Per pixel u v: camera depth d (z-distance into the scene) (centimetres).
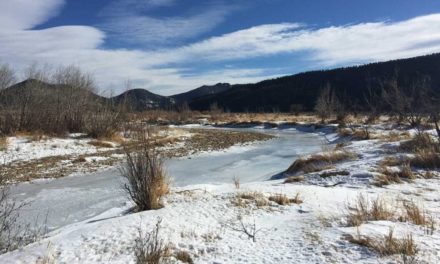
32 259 448
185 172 1477
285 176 1291
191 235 524
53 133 2272
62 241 511
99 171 1462
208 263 431
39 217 862
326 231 515
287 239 496
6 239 643
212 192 838
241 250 467
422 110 2202
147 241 449
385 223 541
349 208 654
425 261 390
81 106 2564
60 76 2634
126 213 762
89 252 465
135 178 760
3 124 2155
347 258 413
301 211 647
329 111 4272
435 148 1212
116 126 2389
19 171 1429
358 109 4497
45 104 2408
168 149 2144
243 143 2534
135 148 866
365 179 961
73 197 1058
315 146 2319
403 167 1040
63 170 1470
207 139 2725
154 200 729
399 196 766
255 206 684
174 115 5434
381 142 1562
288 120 4550
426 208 650
